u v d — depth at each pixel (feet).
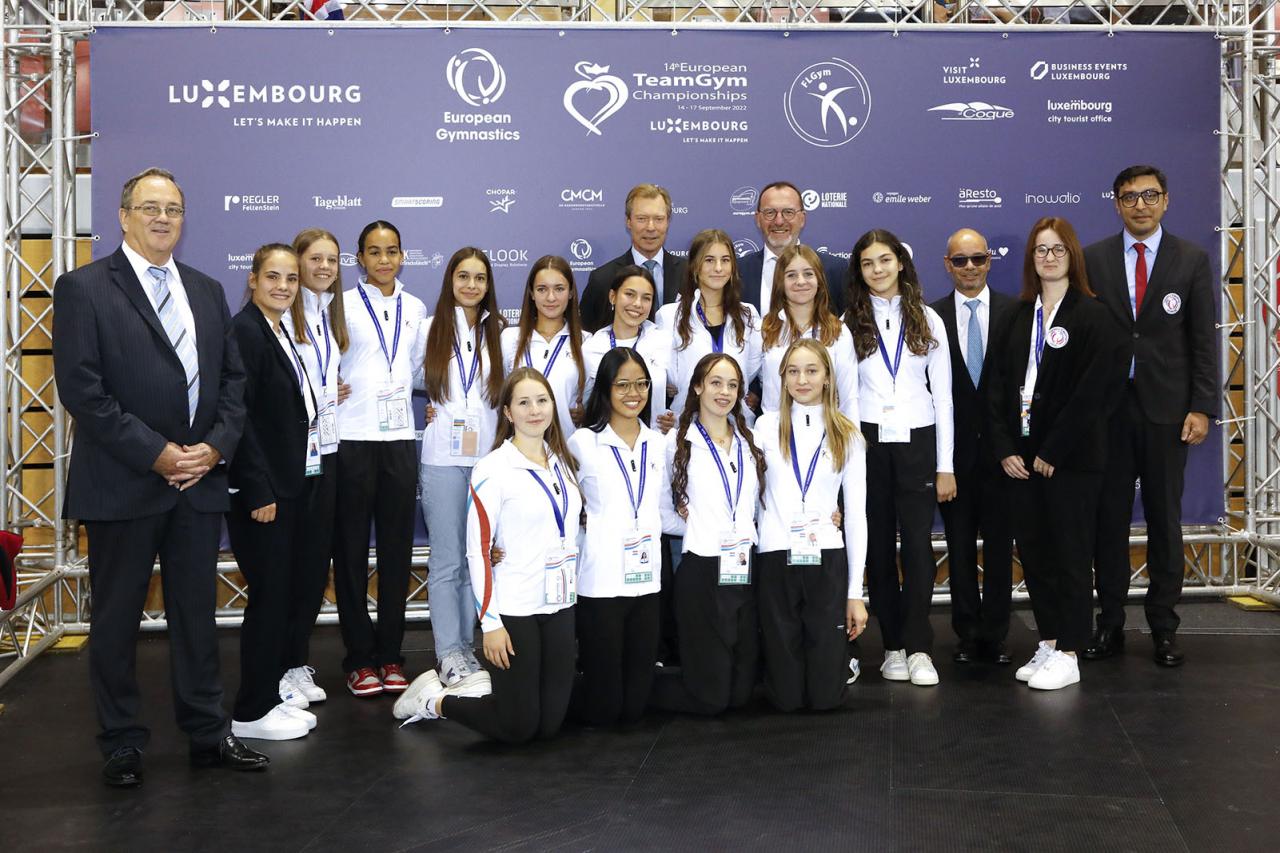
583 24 17.98
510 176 18.07
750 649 13.60
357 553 14.60
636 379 12.94
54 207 17.46
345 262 17.92
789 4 18.80
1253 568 19.90
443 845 9.90
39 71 18.85
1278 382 19.36
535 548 12.38
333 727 13.33
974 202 18.44
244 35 17.62
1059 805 10.68
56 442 17.67
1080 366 14.33
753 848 9.78
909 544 14.69
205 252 17.76
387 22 17.75
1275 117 18.97
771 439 13.80
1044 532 14.76
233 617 18.30
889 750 12.21
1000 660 15.56
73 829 10.37
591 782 11.39
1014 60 18.37
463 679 13.62
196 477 11.53
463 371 14.49
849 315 14.71
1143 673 15.01
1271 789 11.03
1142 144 18.53
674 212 18.22
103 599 11.55
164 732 13.25
